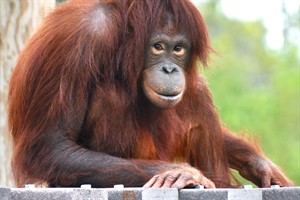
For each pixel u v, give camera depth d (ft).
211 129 37.24
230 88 94.27
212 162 37.40
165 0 33.88
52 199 28.02
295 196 28.73
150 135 35.01
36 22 43.19
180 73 33.47
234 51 124.57
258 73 116.88
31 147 33.40
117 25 33.42
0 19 42.98
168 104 33.12
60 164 33.12
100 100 33.53
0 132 42.80
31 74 33.47
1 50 43.01
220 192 28.43
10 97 35.04
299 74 98.68
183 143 36.78
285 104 94.68
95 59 33.01
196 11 34.35
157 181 30.48
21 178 33.76
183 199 28.45
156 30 33.63
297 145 91.25
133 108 34.12
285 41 127.03
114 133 33.91
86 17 33.22
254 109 90.89
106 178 32.81
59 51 33.09
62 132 33.40
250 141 39.75
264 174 37.93
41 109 33.27
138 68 33.63
